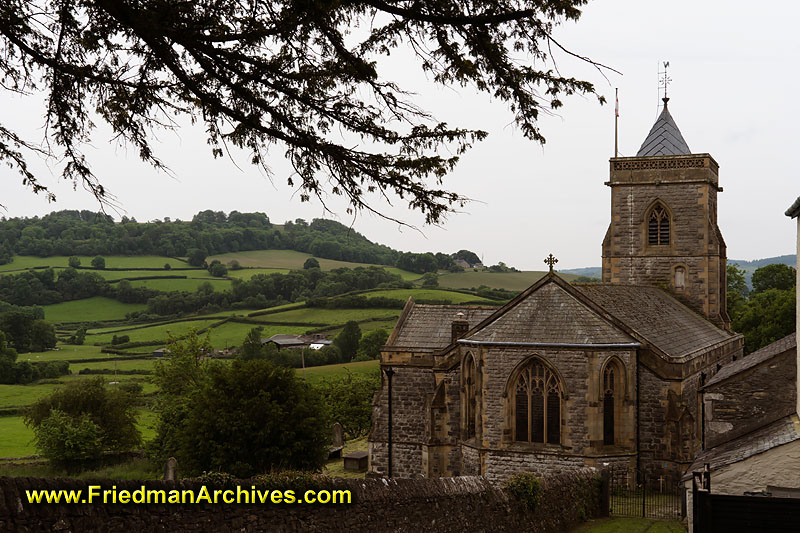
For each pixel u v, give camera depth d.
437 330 47.78
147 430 83.31
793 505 17.45
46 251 191.00
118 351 137.62
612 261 56.81
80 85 11.84
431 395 42.47
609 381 37.19
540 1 10.76
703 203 54.62
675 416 36.72
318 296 173.38
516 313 38.72
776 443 22.17
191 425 43.75
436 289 168.38
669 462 36.97
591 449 36.09
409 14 10.98
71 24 11.14
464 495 21.25
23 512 10.78
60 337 148.88
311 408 44.56
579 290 39.25
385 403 46.56
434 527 19.69
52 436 61.44
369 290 166.50
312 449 43.53
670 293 55.41
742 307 91.25
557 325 37.44
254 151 12.70
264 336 145.62
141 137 12.37
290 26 11.10
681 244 55.28
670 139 56.97
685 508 30.03
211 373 45.06
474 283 188.50
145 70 11.89
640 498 35.06
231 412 42.53
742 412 26.95
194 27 10.92
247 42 11.41
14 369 113.81
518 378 37.62
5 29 10.86
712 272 54.50
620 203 56.72
